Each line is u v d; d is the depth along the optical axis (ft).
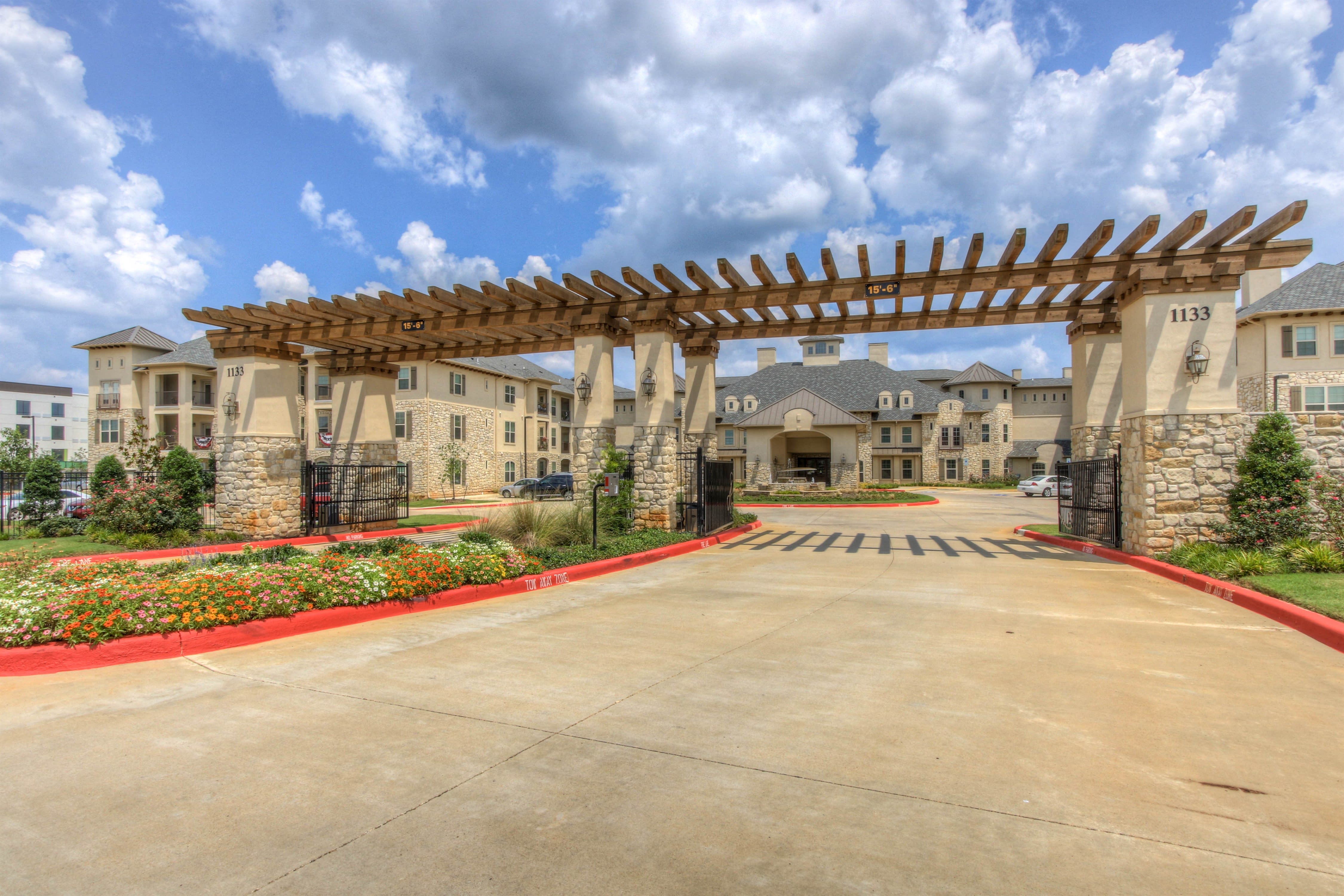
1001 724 14.69
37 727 14.82
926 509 93.20
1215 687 17.03
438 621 25.44
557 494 107.45
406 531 61.46
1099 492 47.47
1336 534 33.65
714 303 46.42
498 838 10.32
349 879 9.27
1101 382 51.88
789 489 125.49
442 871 9.46
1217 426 37.40
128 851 9.96
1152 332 38.47
